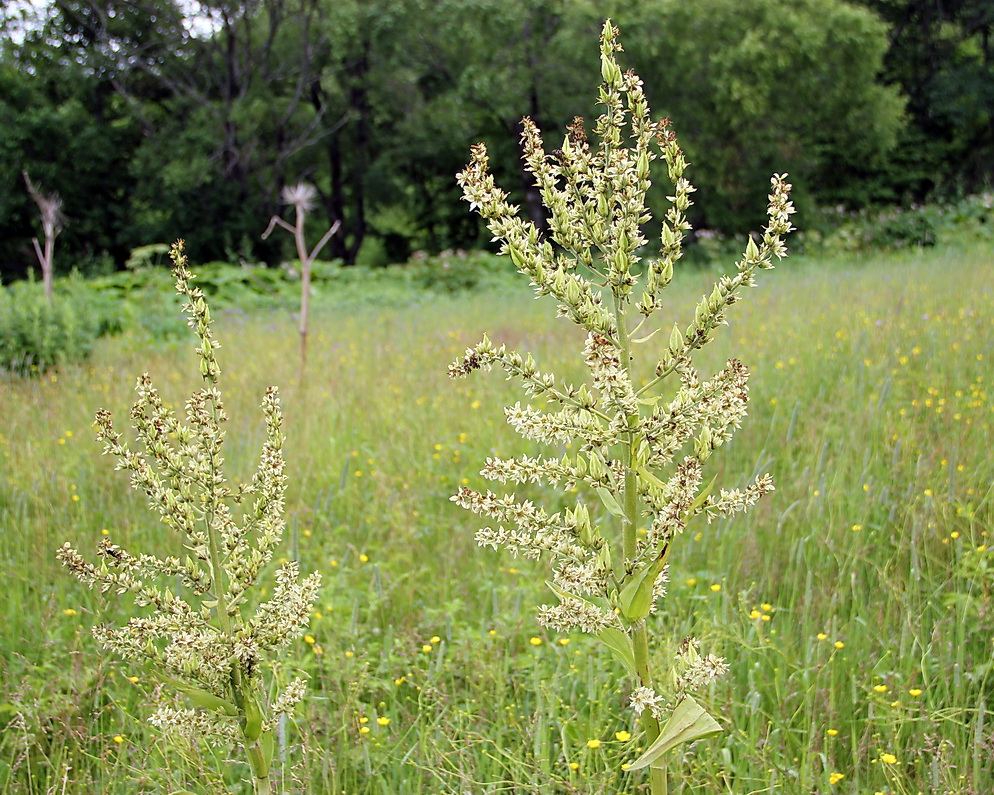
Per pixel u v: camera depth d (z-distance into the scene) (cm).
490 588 398
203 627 229
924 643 320
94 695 336
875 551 393
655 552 213
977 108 2858
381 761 304
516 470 216
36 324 1016
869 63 2439
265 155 2948
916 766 274
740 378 210
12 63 2833
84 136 2725
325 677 345
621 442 216
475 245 3138
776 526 424
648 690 208
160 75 2848
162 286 1537
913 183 2872
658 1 2320
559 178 216
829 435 516
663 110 2333
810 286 1120
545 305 1270
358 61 2867
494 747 307
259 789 232
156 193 2741
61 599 409
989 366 589
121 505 522
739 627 346
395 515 480
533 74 2403
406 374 807
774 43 2325
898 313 781
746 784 279
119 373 920
